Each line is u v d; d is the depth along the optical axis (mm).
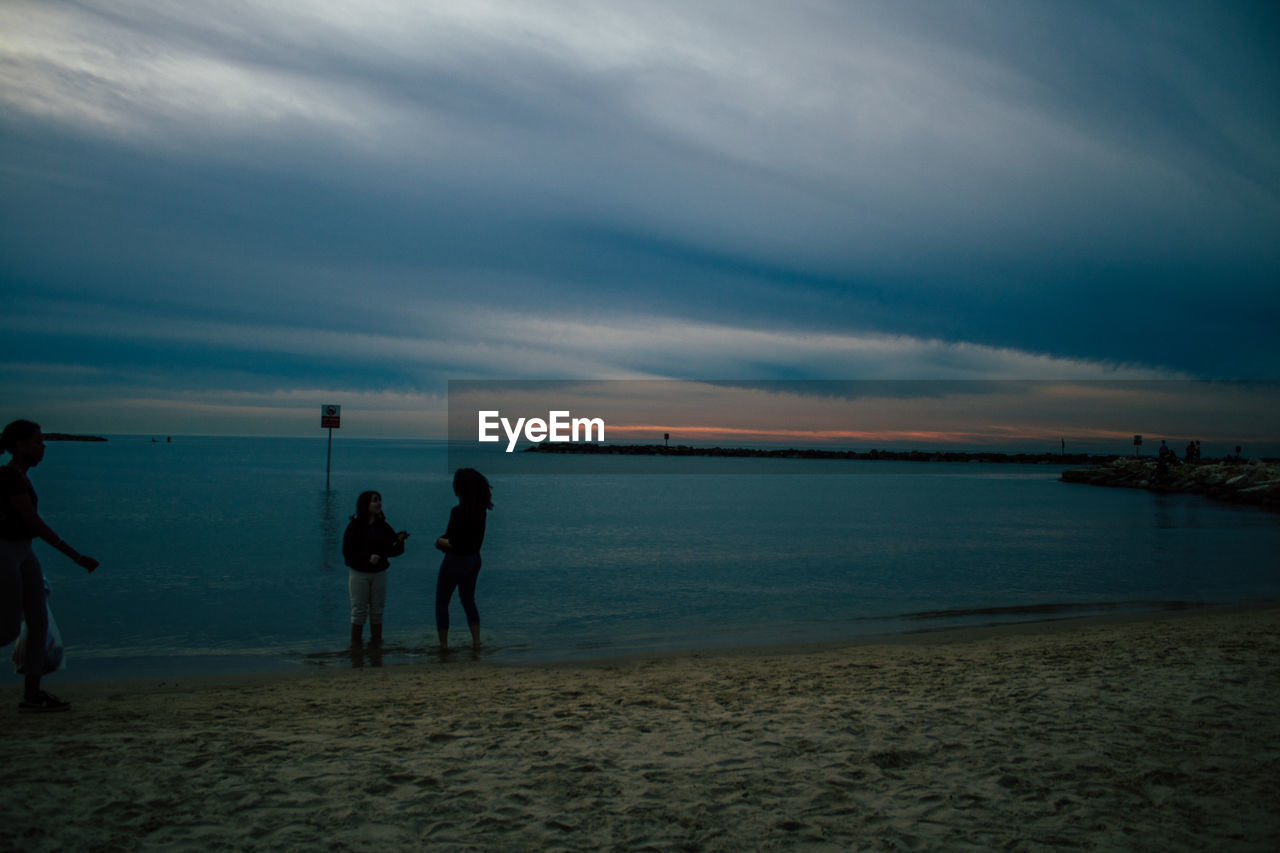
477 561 8812
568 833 3553
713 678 7070
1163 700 5766
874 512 30891
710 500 37250
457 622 10328
